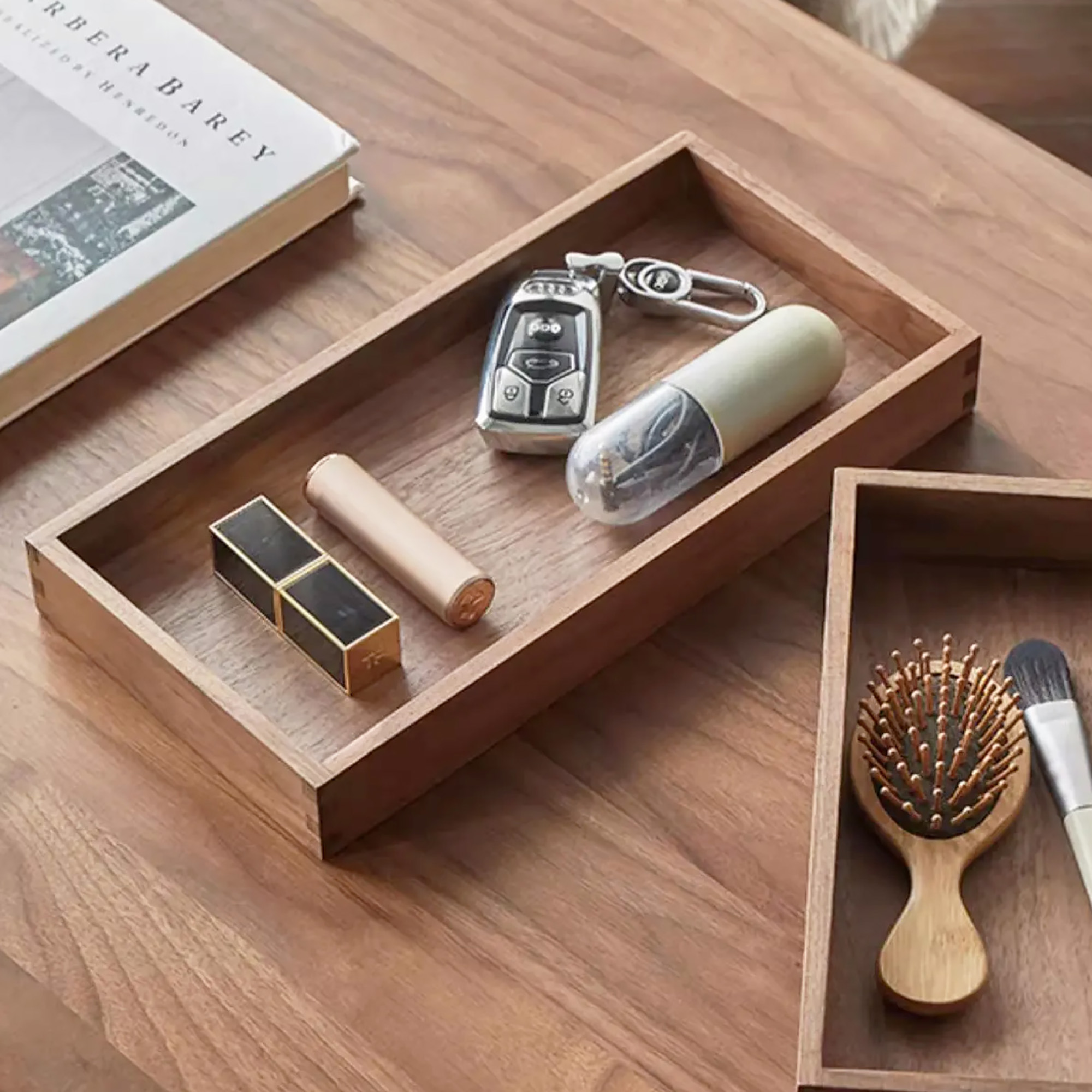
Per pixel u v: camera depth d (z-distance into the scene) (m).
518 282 1.70
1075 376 1.69
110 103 1.78
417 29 1.93
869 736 1.38
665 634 1.53
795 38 1.92
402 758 1.40
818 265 1.71
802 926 1.38
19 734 1.47
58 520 1.50
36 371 1.63
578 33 1.93
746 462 1.61
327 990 1.35
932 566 1.54
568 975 1.36
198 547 1.56
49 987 1.34
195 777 1.45
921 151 1.84
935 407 1.62
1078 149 2.95
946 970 1.30
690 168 1.76
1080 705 1.46
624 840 1.42
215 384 1.68
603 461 1.54
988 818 1.36
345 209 1.79
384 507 1.53
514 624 1.52
